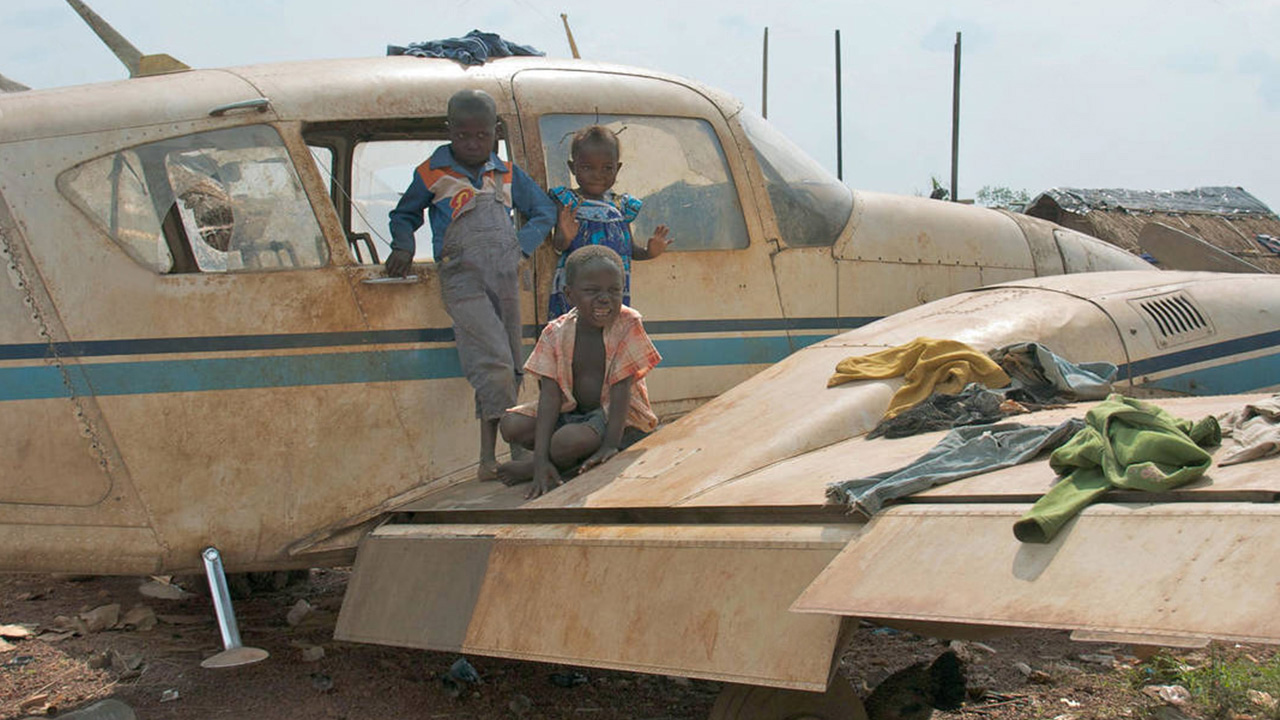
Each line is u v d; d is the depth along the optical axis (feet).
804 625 9.09
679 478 11.32
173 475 13.02
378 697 13.74
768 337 15.83
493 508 12.09
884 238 17.11
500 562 11.32
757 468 11.28
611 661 9.96
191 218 13.30
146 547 13.03
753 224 15.90
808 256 16.26
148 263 13.02
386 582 12.40
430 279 13.87
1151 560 7.52
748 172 15.99
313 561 13.69
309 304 13.41
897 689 11.51
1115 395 9.57
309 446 13.37
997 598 7.84
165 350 12.95
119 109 13.33
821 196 16.70
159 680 14.08
